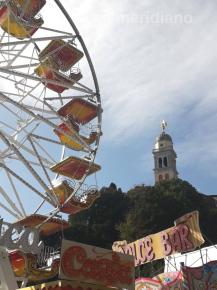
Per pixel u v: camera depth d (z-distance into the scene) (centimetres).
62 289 1359
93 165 2508
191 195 7669
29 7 2484
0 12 2386
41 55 2569
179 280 1980
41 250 1847
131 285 1539
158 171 14025
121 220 7262
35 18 2528
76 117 2597
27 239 1809
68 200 2369
